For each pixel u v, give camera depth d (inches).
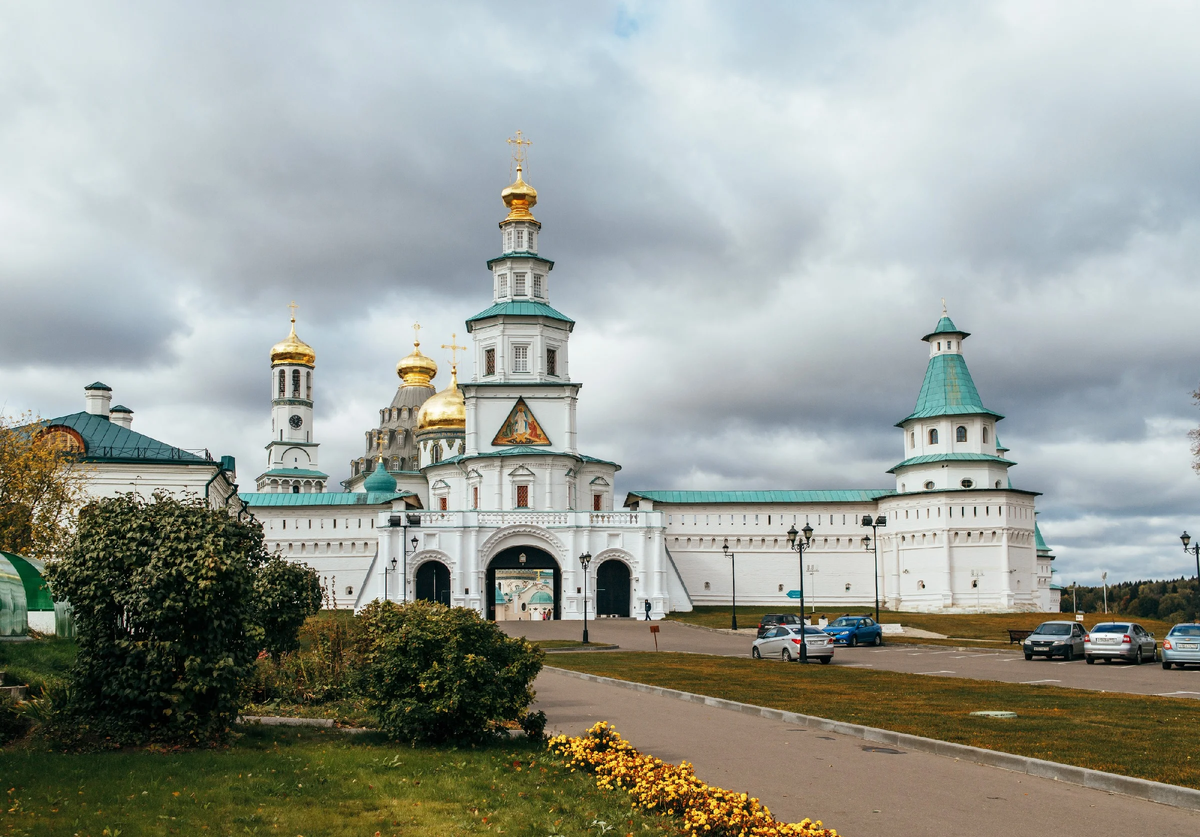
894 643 2694.4
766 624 2906.0
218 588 840.9
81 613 849.5
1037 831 612.7
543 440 4527.6
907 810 665.0
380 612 956.0
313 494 4970.5
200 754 789.9
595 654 2253.9
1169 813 652.1
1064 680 1571.1
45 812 605.9
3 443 2228.1
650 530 4069.9
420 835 596.4
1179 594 6747.1
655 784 685.3
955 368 4660.4
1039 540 5816.9
